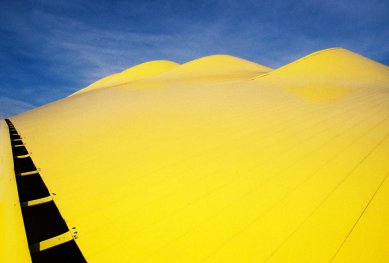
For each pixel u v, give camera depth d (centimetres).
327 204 365
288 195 395
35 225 367
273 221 336
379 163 489
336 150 564
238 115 896
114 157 590
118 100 1469
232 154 568
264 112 929
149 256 287
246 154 564
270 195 399
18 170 566
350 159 513
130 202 399
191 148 614
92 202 404
